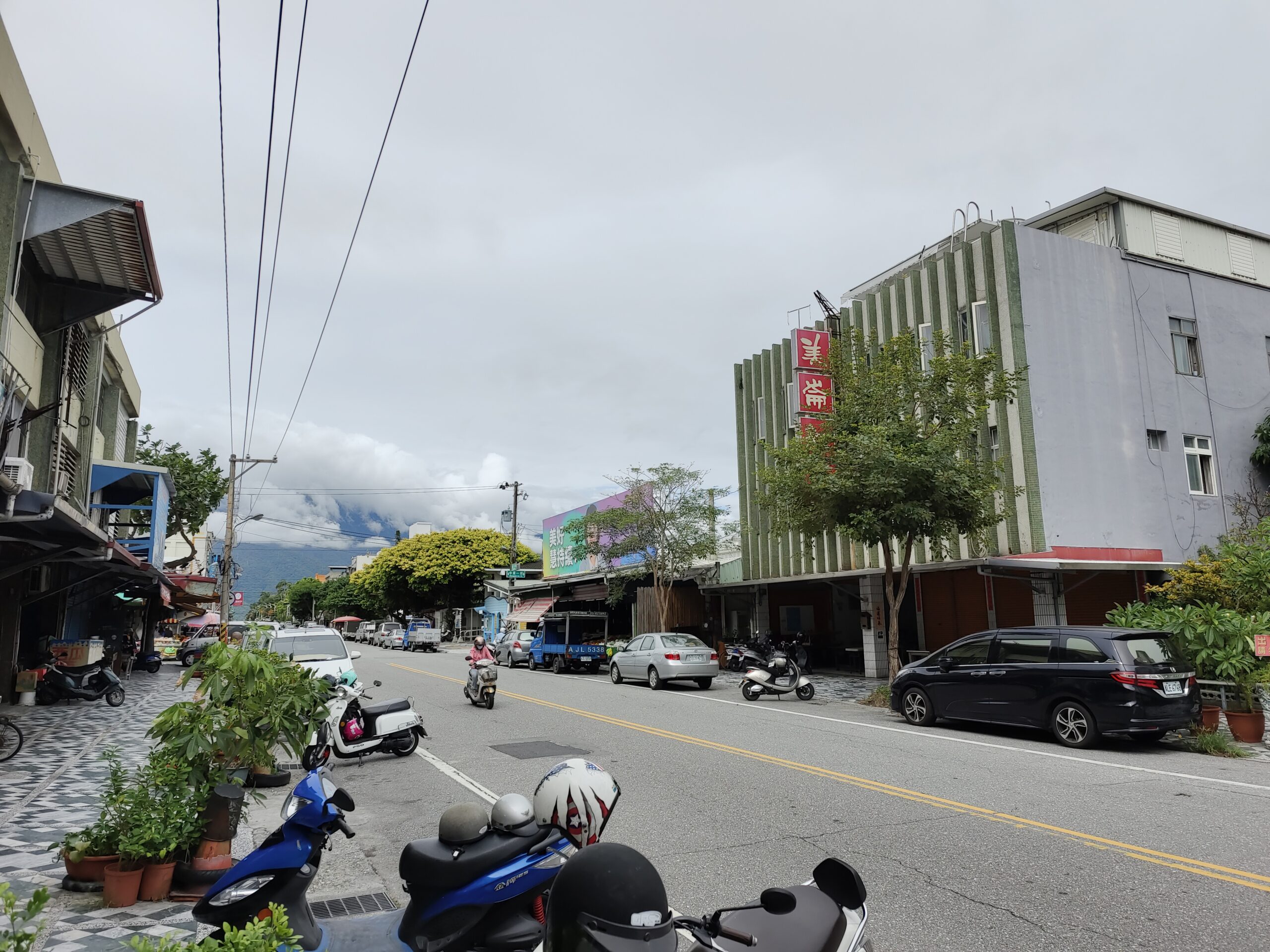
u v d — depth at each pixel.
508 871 3.51
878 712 15.22
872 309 21.98
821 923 2.60
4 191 10.80
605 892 2.19
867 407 16.22
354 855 6.73
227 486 34.50
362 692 12.55
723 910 2.68
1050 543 17.59
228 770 6.00
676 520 25.97
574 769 3.62
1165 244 20.97
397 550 56.38
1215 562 15.93
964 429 15.51
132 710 17.12
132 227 11.96
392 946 3.87
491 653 17.20
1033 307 18.31
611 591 29.91
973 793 8.23
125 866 5.35
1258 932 4.67
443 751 11.54
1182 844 6.38
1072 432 18.23
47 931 4.77
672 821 7.32
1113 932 4.70
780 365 24.19
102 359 17.42
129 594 26.44
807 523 16.83
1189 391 20.14
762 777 9.09
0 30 10.23
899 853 6.24
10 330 11.07
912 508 14.83
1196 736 11.27
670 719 14.04
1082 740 10.86
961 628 20.92
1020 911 5.03
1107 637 11.00
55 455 12.84
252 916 3.92
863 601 22.34
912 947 4.54
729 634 29.11
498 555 55.19
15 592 17.19
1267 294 21.97
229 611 34.12
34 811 7.97
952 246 21.09
